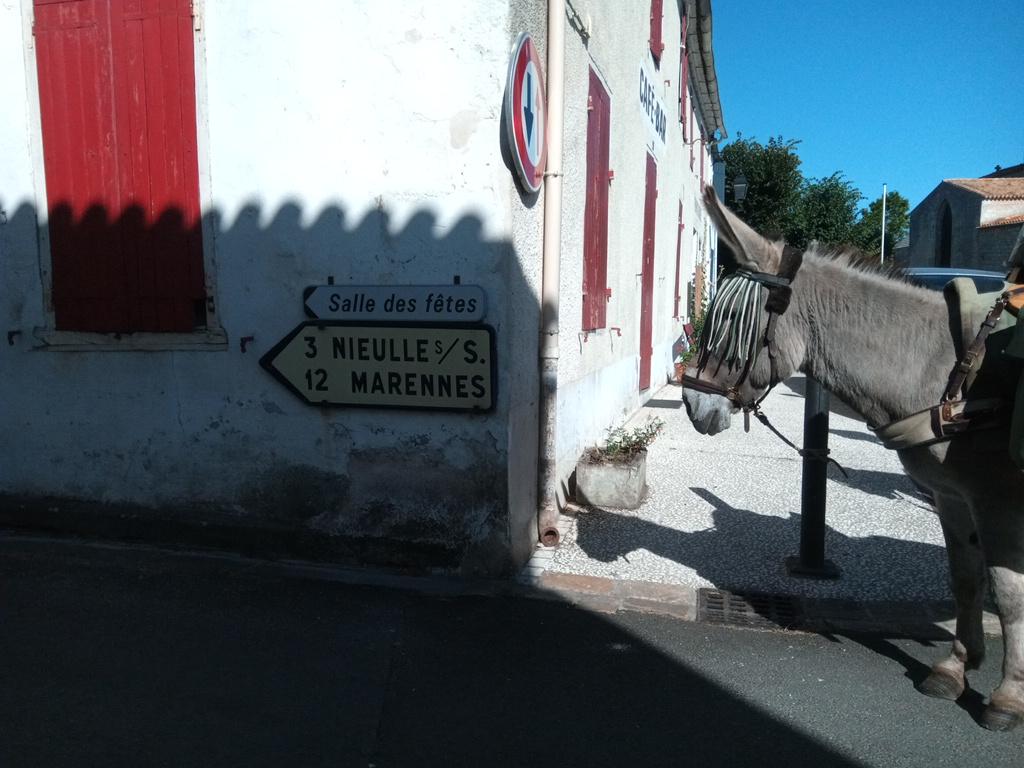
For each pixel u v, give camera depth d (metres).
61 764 2.80
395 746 2.99
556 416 5.32
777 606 4.35
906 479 7.04
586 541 5.30
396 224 4.50
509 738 3.06
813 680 3.55
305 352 4.68
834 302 3.18
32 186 5.04
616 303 8.00
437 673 3.56
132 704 3.22
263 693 3.34
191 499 5.02
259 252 4.73
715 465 7.42
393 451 4.65
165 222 4.86
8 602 4.20
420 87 4.38
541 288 5.05
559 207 5.01
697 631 4.04
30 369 5.18
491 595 4.42
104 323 5.03
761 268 3.21
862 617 4.19
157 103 4.79
